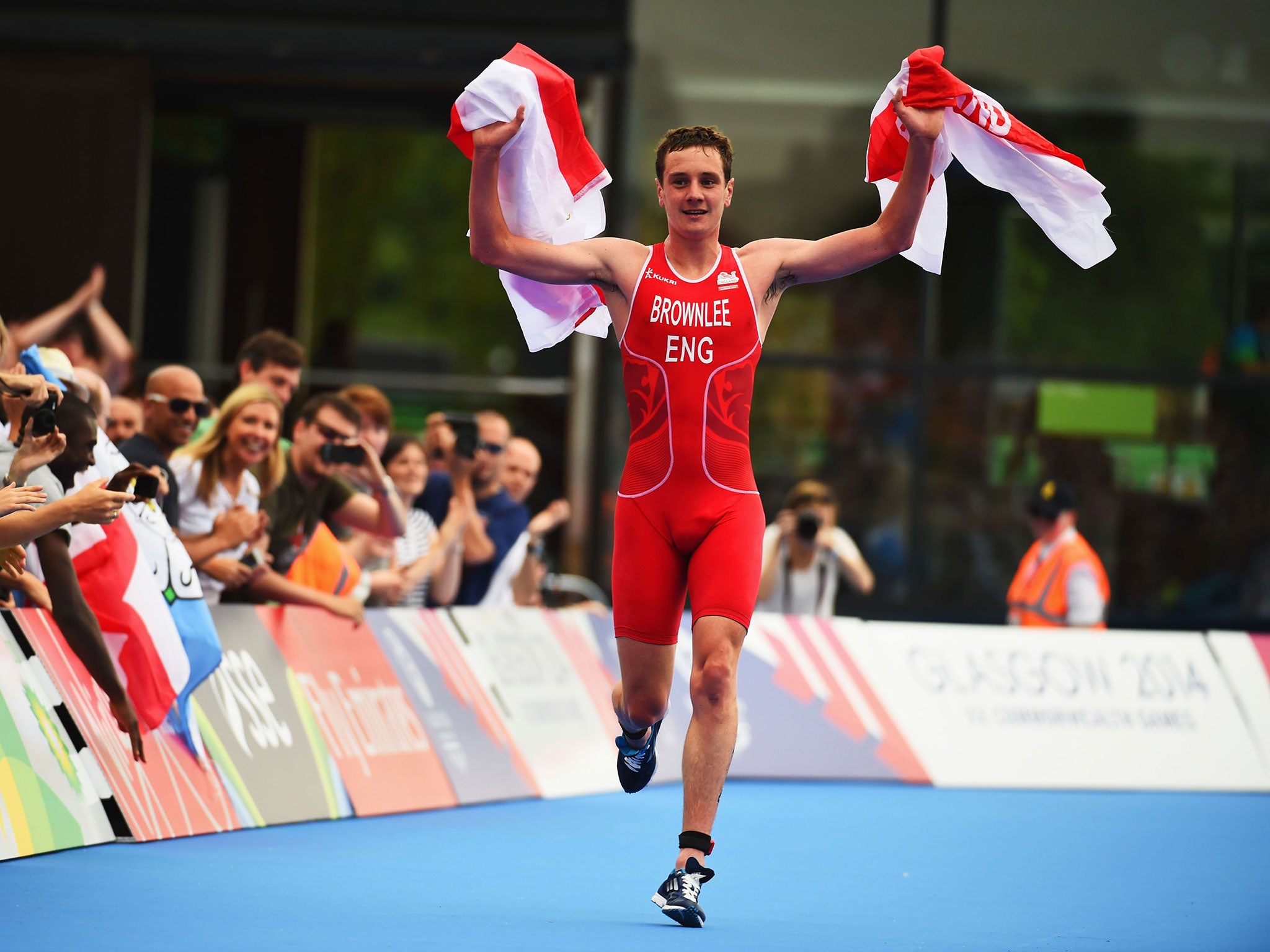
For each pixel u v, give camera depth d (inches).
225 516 850.8
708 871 574.9
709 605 593.6
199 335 1925.4
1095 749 1266.0
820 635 1266.0
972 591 1673.2
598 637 1198.9
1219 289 1699.1
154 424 885.2
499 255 601.3
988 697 1272.1
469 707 1015.0
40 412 674.8
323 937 517.3
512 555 1170.0
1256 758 1290.6
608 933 541.0
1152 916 633.0
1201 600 1692.9
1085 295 1685.5
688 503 605.0
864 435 1673.2
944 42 1665.8
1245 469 1697.8
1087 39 1686.8
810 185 1648.6
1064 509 1343.5
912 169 605.3
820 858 779.4
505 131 591.5
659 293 606.9
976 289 1675.7
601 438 1589.6
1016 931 582.6
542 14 1577.3
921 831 916.0
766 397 1672.0
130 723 745.0
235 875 647.8
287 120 1891.0
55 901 564.4
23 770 679.7
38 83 1550.2
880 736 1245.1
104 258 1556.3
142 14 1549.0
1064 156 659.4
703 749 583.2
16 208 1551.4
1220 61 1691.7
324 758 870.4
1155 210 1696.6
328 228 2642.7
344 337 2308.1
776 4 1640.0
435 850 755.4
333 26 1552.7
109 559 758.5
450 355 2701.8
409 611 1007.0
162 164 1907.0
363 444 948.6
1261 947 564.4
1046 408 1683.1
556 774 1062.4
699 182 603.5
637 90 1619.1
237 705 827.4
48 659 715.4
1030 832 927.7
